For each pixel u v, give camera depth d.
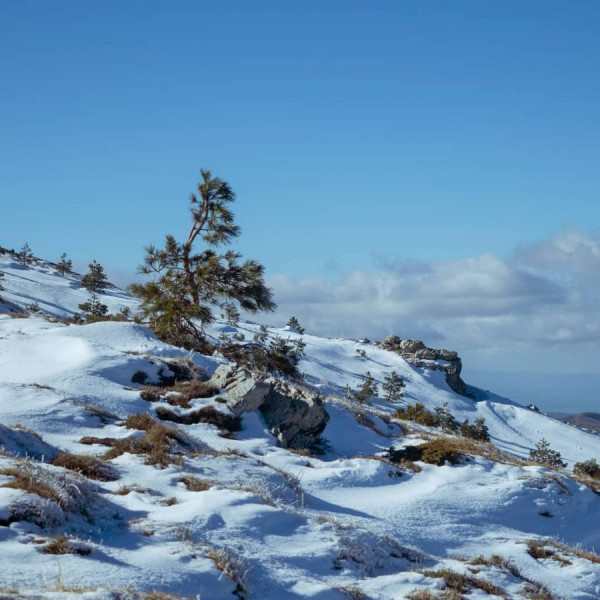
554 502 23.66
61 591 8.30
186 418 25.78
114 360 30.33
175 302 39.81
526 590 14.50
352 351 142.62
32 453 16.20
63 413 21.84
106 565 9.78
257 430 26.31
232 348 42.22
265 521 13.85
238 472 18.05
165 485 15.51
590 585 16.09
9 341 34.28
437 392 128.75
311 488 20.58
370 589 12.44
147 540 11.52
